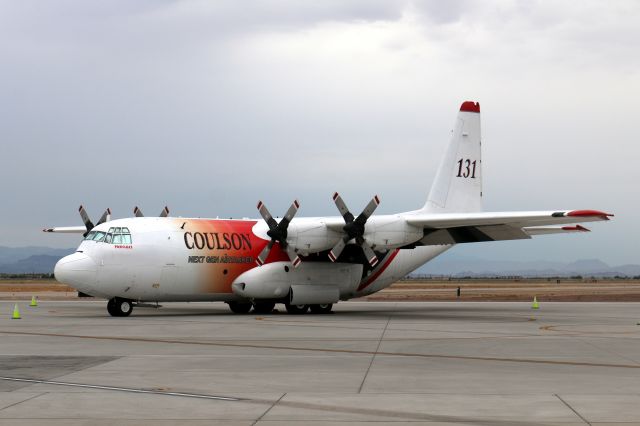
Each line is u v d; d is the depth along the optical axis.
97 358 17.47
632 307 43.81
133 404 11.97
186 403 12.07
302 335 23.42
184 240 32.66
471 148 39.16
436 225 33.34
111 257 30.88
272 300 35.16
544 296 61.97
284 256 35.03
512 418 11.05
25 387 13.47
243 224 35.12
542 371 15.73
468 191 39.00
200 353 18.56
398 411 11.52
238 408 11.70
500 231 34.84
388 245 33.38
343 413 11.36
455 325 27.91
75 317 31.33
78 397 12.52
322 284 35.50
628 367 16.36
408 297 59.97
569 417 11.11
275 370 15.71
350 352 18.95
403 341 21.67
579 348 20.00
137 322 28.45
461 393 13.05
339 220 34.19
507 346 20.42
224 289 33.72
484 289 91.62
